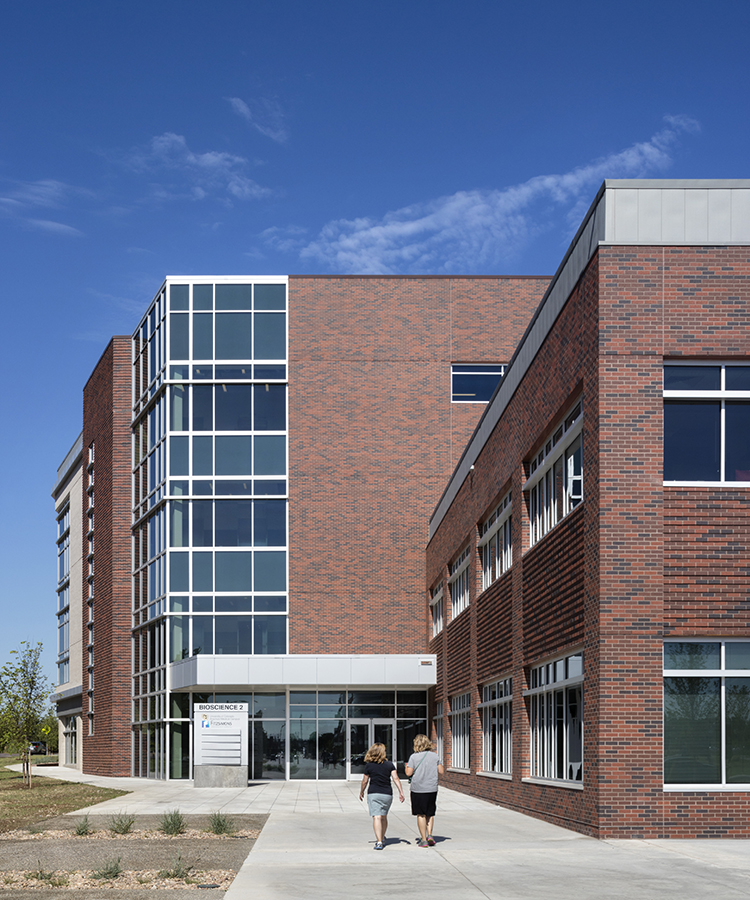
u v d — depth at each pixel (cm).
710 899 1141
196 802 2877
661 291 1814
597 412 1802
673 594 1758
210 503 4434
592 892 1195
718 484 1783
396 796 3128
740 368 1816
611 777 1722
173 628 4344
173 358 4506
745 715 1741
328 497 4466
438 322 4569
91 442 5700
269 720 4300
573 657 2020
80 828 1947
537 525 2416
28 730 4469
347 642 4391
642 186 1841
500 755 2836
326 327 4547
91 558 5703
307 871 1409
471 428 4525
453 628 3709
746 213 1836
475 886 1255
